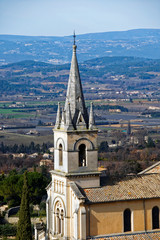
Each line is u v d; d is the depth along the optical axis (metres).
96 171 149.62
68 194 147.38
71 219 147.00
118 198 145.12
